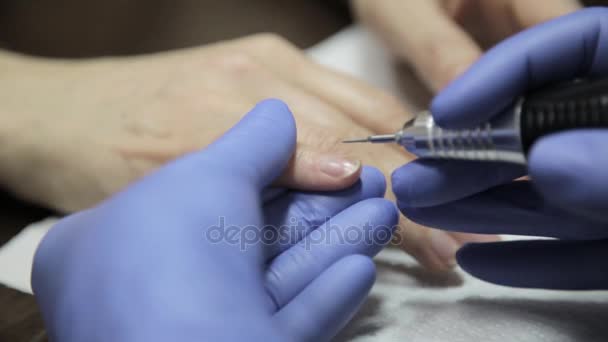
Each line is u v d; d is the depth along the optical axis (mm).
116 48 741
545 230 423
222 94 533
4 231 515
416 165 411
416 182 410
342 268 403
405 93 559
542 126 371
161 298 356
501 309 425
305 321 397
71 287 373
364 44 607
